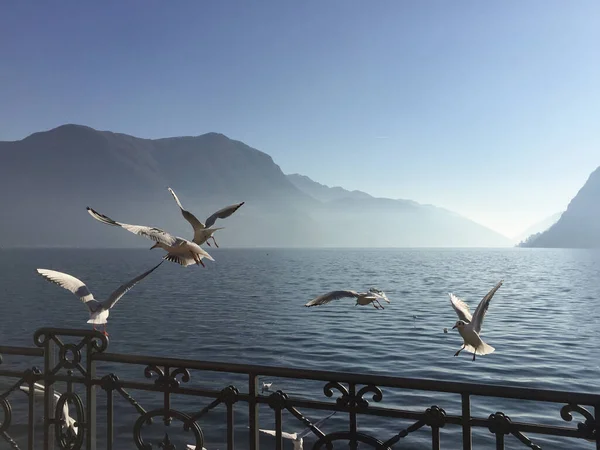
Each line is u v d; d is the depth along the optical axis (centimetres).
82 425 512
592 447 1419
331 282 8350
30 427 537
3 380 1268
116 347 2959
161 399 1877
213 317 4191
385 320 3866
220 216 540
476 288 7056
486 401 1816
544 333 3288
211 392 480
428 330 3359
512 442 1470
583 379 2108
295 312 4469
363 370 2336
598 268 13638
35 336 536
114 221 427
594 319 3956
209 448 1430
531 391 389
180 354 2764
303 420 451
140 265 15025
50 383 531
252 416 466
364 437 432
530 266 14938
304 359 2584
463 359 2494
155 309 4772
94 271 11675
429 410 416
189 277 9856
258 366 464
